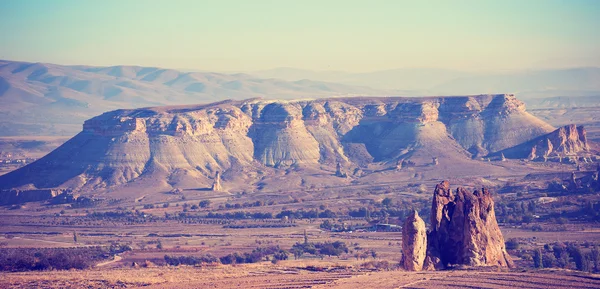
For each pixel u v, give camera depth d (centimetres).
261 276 16212
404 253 16462
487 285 14075
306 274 16375
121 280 15912
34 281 16025
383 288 14100
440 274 15225
